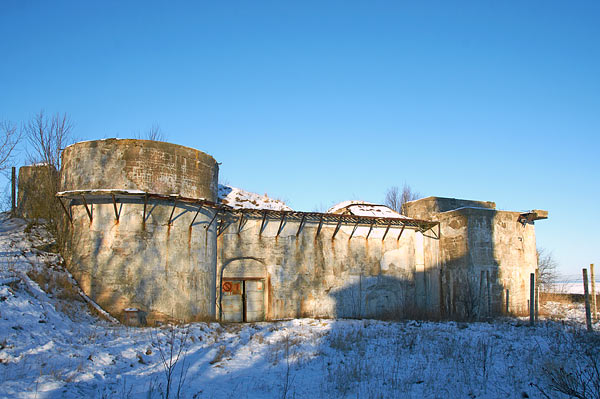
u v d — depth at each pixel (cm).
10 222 2206
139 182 1808
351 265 2431
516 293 2527
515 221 2620
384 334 1720
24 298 1408
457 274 2481
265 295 2236
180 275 1858
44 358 1042
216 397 968
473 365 1273
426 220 2847
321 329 1803
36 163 2355
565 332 1753
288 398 983
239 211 2156
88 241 1780
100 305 1722
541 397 1018
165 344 1365
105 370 1053
